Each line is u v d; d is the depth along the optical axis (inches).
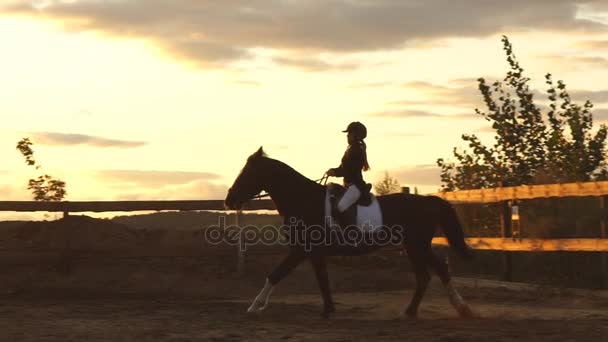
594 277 553.0
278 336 340.8
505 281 562.6
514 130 732.7
